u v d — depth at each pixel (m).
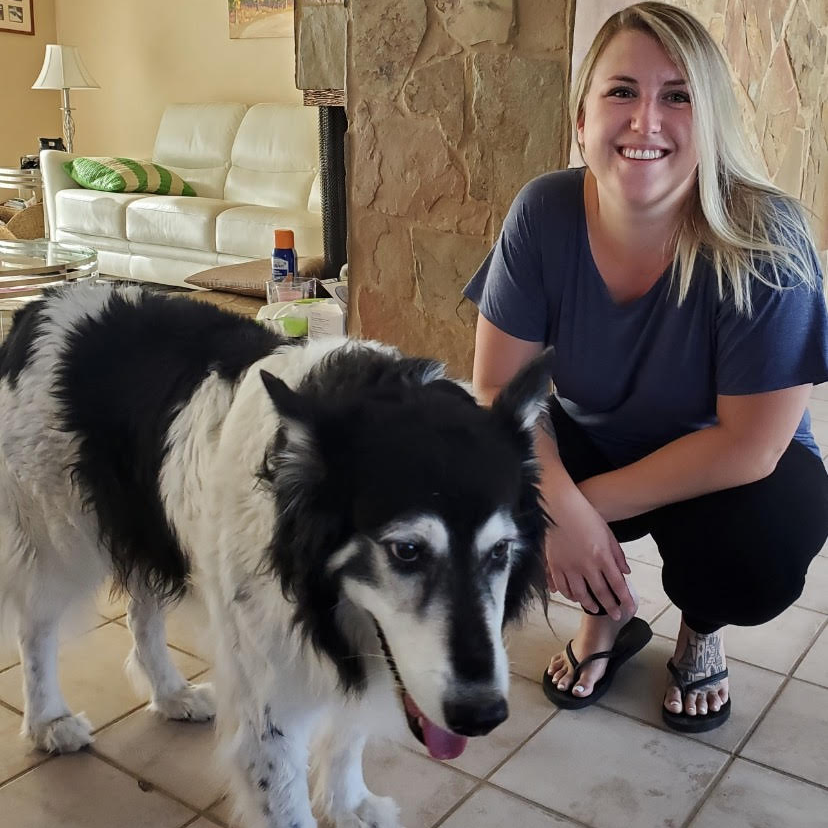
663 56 1.54
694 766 1.84
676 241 1.67
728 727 1.97
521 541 1.34
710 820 1.70
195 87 7.62
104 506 1.62
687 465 1.71
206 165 7.14
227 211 6.02
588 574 1.78
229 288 4.12
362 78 3.03
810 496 1.81
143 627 1.91
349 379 1.34
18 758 1.85
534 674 2.15
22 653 1.84
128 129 8.20
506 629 1.42
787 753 1.88
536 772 1.83
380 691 1.39
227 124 7.03
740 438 1.67
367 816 1.65
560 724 1.97
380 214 3.13
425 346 3.18
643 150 1.58
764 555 1.79
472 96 2.84
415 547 1.15
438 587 1.15
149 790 1.76
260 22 7.01
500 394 1.31
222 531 1.38
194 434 1.47
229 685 1.44
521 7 2.70
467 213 2.96
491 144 2.86
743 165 1.64
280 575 1.26
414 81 2.93
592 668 2.05
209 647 1.53
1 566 1.78
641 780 1.80
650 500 1.77
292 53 6.89
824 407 4.25
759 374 1.63
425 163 2.99
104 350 1.62
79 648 2.24
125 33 7.94
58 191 6.88
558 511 1.77
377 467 1.17
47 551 1.76
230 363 1.50
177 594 1.60
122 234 6.48
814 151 5.38
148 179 6.75
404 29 2.89
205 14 7.35
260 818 1.45
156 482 1.52
